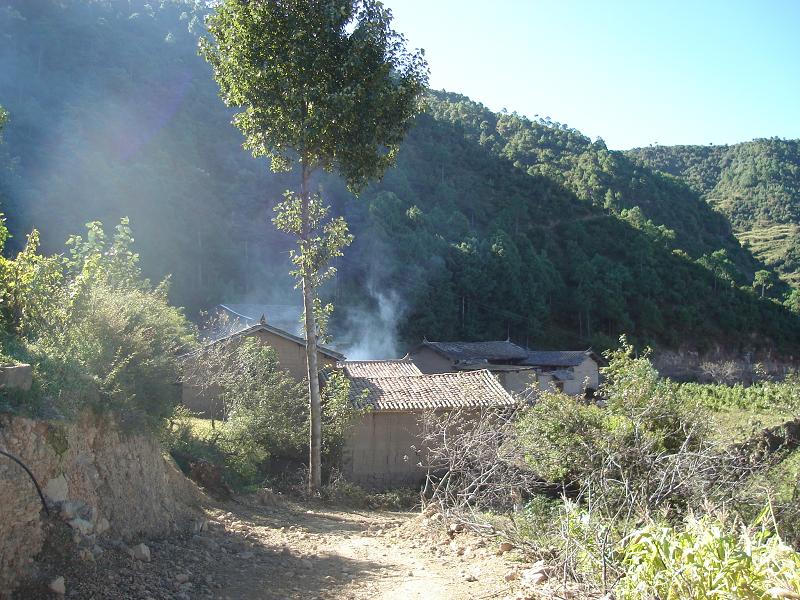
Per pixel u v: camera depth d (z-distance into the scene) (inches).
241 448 553.0
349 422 690.2
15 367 232.4
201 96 2733.8
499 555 304.0
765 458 413.7
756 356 2576.3
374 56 561.0
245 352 692.1
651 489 318.3
